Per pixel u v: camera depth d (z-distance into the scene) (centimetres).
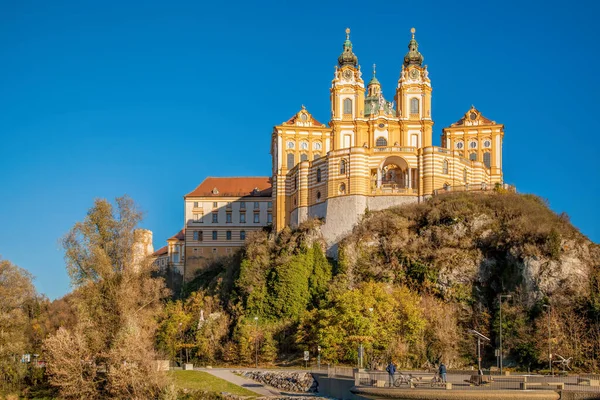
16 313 11288
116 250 10431
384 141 17588
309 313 13425
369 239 14950
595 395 7350
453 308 13388
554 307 12512
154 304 11044
